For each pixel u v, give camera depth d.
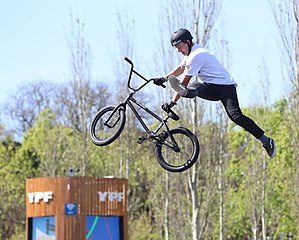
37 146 74.75
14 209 72.69
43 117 76.75
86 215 45.28
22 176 74.62
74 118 75.56
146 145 70.19
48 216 45.72
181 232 54.31
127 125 61.88
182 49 17.98
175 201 56.22
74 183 45.31
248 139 63.22
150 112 18.80
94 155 68.69
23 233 70.56
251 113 64.31
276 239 64.81
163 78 18.50
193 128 46.88
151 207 69.44
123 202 46.28
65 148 70.50
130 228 67.06
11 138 81.81
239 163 65.69
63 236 45.06
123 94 61.03
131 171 67.31
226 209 63.38
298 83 46.31
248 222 63.78
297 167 50.62
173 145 18.61
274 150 18.23
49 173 69.00
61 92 80.88
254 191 60.69
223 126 52.66
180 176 54.97
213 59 17.83
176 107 48.88
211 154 52.00
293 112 47.50
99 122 19.47
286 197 61.88
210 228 55.00
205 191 52.00
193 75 17.62
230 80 17.86
